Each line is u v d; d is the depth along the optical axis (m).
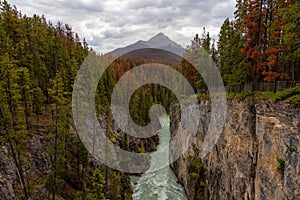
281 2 23.28
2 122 24.89
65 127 30.73
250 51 29.73
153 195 42.25
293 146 15.71
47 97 44.53
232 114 30.80
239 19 33.97
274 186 18.17
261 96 24.56
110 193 37.94
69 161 35.28
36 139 32.16
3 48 33.53
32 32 45.09
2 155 25.38
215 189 32.97
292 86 22.75
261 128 22.12
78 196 30.81
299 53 22.38
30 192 25.98
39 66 44.41
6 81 24.59
